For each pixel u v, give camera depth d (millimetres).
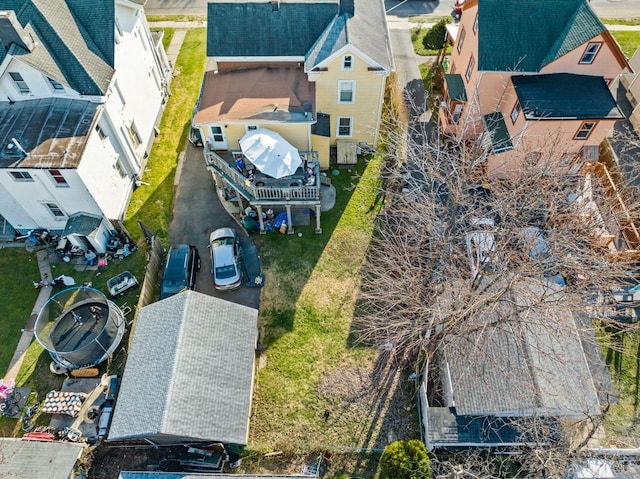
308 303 24359
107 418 20141
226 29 27391
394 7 42469
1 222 27172
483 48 26156
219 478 17203
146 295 23609
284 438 20281
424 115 33156
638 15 40844
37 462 17594
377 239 25125
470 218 20969
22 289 25031
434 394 20953
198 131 31156
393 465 17234
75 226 25281
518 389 18266
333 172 29875
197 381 18672
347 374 22031
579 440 20016
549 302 17188
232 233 26078
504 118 28328
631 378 21734
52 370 21797
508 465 19062
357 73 26469
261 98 26422
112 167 26375
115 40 26219
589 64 25844
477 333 19344
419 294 19844
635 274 22297
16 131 23719
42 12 23719
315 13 27297
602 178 25734
